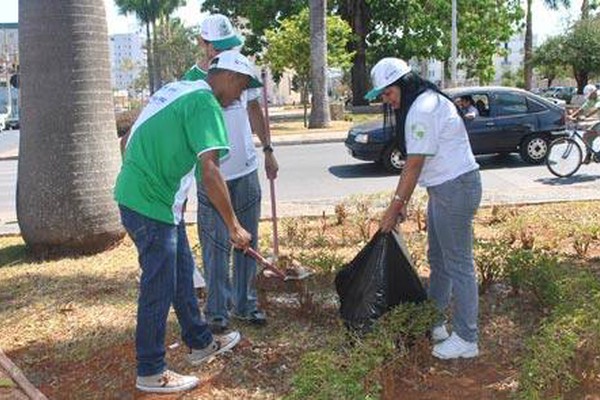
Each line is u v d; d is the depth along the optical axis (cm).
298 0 3525
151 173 381
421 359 427
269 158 586
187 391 412
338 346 427
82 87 714
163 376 411
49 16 702
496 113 1453
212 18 437
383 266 431
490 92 1461
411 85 410
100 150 727
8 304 584
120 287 611
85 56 715
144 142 382
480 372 423
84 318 540
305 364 379
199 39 445
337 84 6788
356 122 2872
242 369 438
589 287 474
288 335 484
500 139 1453
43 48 704
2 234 888
